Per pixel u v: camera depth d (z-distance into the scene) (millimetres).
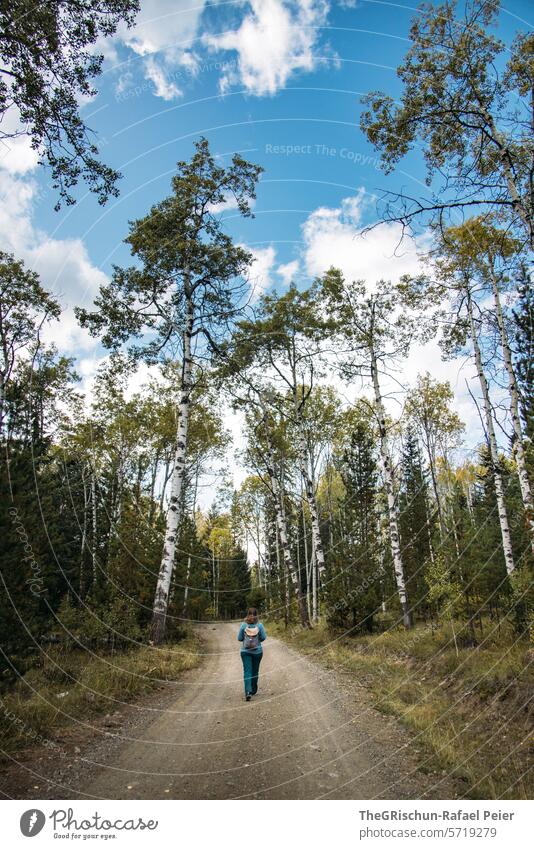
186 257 15820
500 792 4152
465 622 11062
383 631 14898
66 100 6062
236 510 37781
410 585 19016
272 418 22719
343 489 33656
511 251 8609
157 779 4305
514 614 9750
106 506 24266
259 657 8016
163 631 12922
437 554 12633
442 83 7281
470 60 7176
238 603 47031
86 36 5934
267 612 34250
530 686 6309
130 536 15320
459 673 8305
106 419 22781
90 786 4160
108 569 14898
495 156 7234
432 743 5285
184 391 15258
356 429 27266
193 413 23500
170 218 15539
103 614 11883
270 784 4191
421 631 12625
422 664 9766
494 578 11367
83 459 23844
